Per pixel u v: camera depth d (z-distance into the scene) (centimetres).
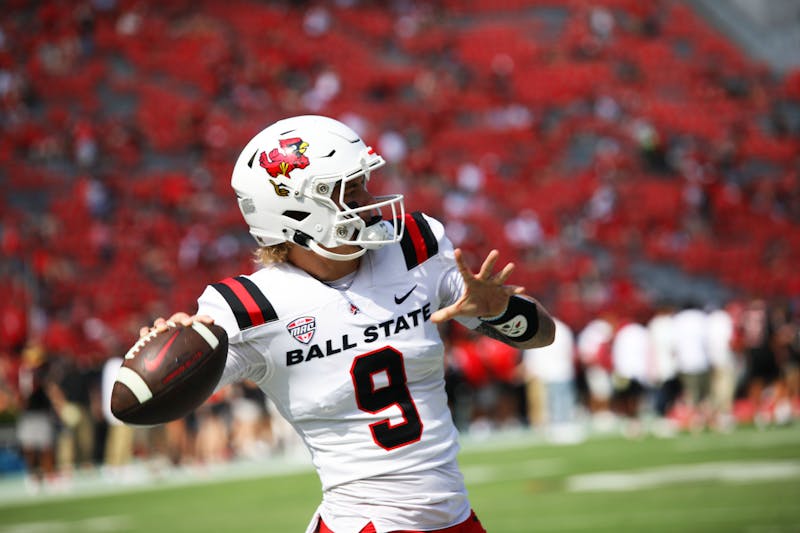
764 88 10594
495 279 1031
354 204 1077
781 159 9681
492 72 9969
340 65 9675
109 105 8538
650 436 5275
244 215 1106
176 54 9200
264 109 8931
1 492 4512
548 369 5481
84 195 7356
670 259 8156
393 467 1058
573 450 4850
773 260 8475
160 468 4728
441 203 8119
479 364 5609
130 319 6259
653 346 5569
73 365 4806
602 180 8650
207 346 998
